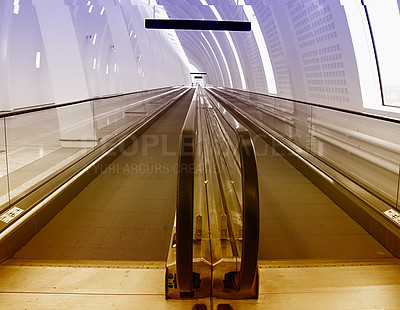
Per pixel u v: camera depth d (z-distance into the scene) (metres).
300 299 2.03
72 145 7.14
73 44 7.35
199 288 2.04
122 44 13.40
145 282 2.21
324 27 6.50
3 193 3.90
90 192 4.32
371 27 5.44
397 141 4.24
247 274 1.78
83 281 2.22
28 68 12.48
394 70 5.44
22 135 8.58
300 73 8.19
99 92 17.61
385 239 2.94
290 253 2.86
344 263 2.57
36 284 2.18
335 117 6.15
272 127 9.40
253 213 1.73
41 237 3.09
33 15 11.90
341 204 3.82
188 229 1.72
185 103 20.50
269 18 10.11
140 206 3.88
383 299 2.04
